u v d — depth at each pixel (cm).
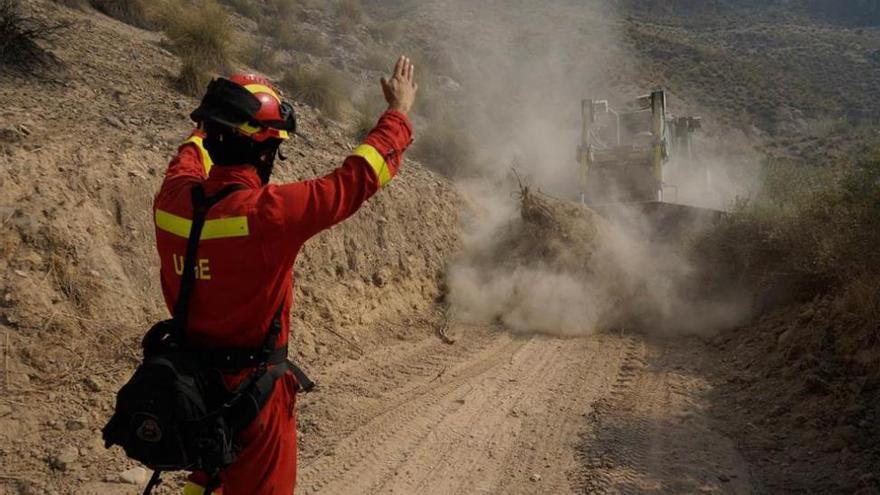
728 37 5838
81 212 598
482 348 764
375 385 630
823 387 559
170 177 279
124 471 446
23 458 442
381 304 816
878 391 529
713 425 552
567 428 548
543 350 762
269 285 253
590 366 709
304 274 751
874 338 572
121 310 576
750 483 459
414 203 991
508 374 679
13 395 479
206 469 246
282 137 269
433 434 534
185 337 255
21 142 626
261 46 1374
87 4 1135
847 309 619
